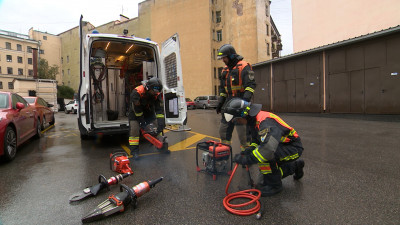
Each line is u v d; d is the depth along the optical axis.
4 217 2.45
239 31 30.92
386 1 14.67
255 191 2.80
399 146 5.24
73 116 19.28
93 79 7.43
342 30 17.64
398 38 10.33
